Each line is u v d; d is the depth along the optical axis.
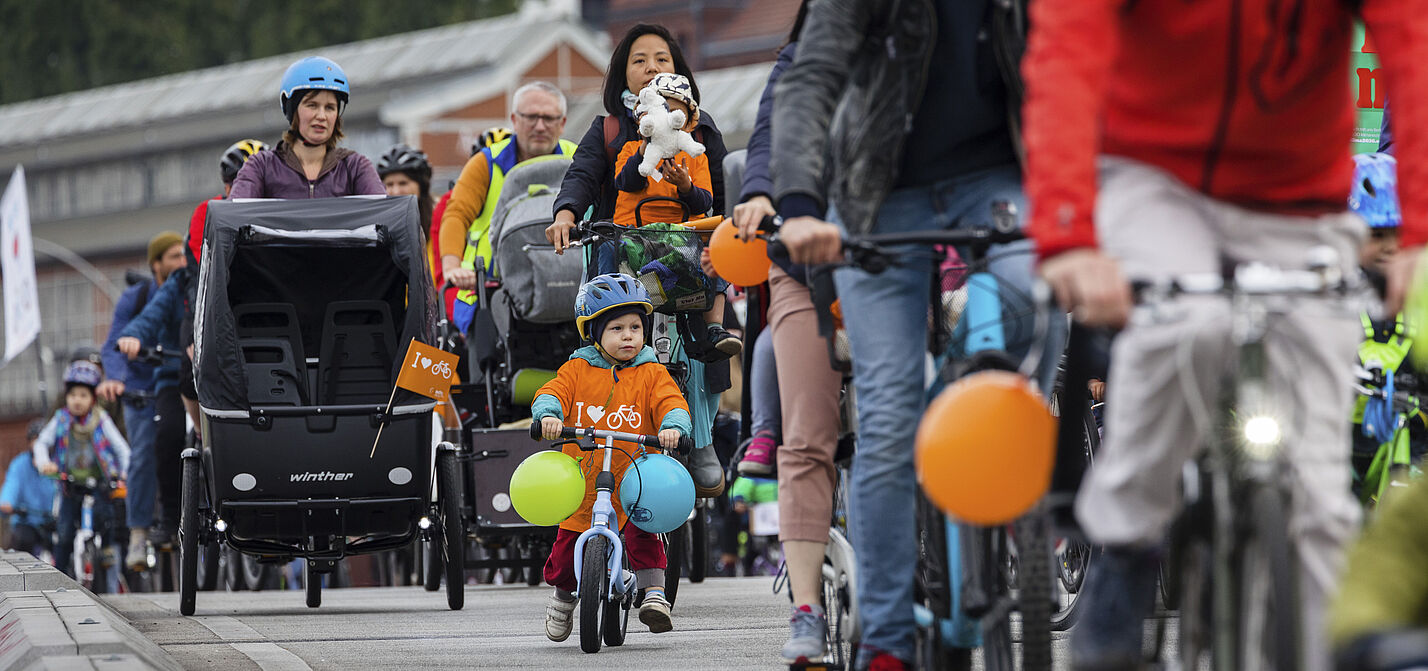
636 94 22.86
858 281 11.77
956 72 11.56
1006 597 11.07
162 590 38.69
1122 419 8.69
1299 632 8.08
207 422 23.66
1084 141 8.27
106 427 45.97
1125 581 9.05
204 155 148.00
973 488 9.19
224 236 23.88
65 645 14.08
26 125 159.12
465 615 24.03
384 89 137.88
